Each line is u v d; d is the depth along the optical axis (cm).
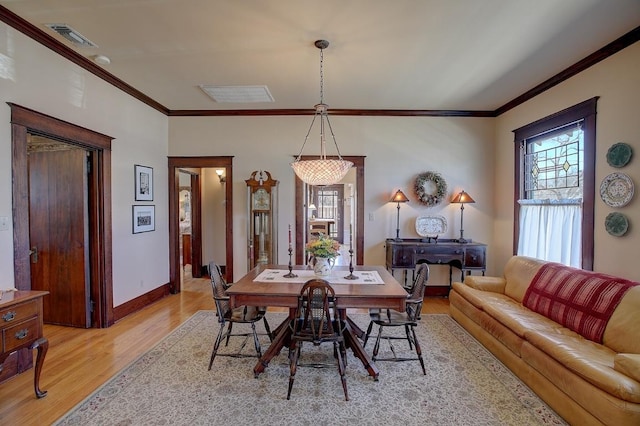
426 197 496
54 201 368
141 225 438
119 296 395
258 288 273
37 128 283
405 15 255
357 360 294
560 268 315
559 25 267
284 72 364
